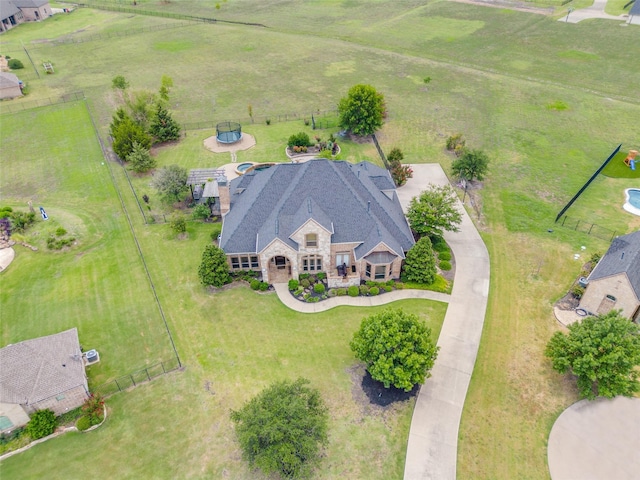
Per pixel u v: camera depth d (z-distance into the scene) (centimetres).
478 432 3509
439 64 11438
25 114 8900
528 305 4638
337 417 3594
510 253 5362
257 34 13938
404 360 3544
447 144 7700
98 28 14475
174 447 3412
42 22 14975
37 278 5034
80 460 3341
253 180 5575
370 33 13800
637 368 4022
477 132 8225
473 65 11369
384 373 3509
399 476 3228
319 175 4866
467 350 4153
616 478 3244
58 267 5188
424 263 4753
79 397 3666
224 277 4766
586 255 5303
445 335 4291
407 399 3738
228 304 4656
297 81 10556
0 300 4747
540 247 5447
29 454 3384
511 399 3753
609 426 3566
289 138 7644
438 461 3316
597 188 6594
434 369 3984
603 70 10888
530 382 3888
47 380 3538
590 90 9875
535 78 10550
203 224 5900
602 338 3603
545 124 8469
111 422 3591
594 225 5806
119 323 4472
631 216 5975
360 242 4753
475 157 6425
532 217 5994
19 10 14662
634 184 6662
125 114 7656
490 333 4322
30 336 4334
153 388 3844
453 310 4562
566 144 7788
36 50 12512
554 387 3853
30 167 7219
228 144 7844
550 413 3656
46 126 8469
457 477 3225
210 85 10412
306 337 4278
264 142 7938
